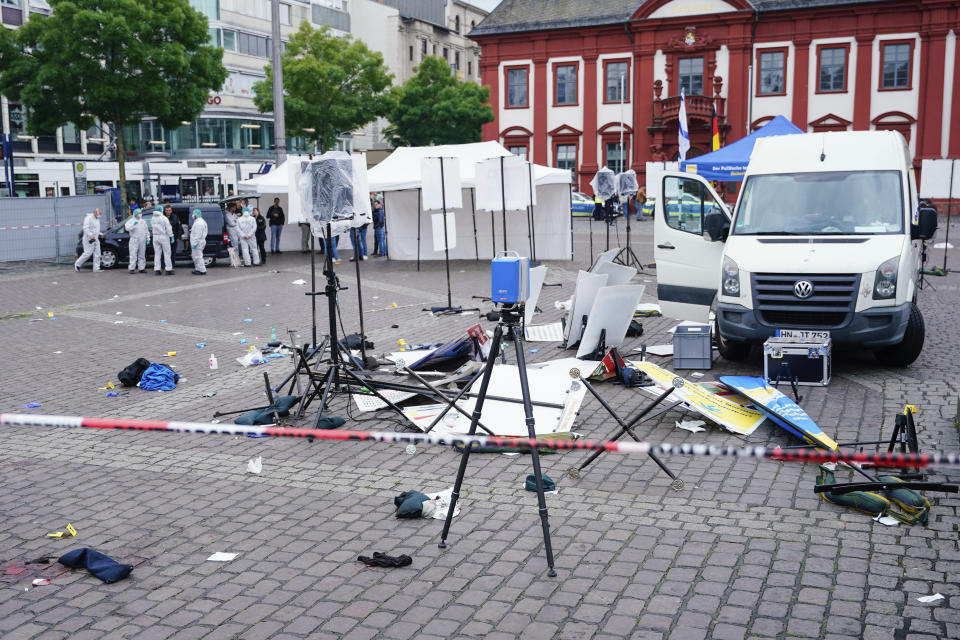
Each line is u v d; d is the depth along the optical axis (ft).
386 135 186.60
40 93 96.43
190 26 102.22
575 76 163.53
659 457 22.84
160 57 97.40
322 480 21.93
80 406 29.89
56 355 39.06
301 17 227.61
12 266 81.30
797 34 149.48
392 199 80.33
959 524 18.02
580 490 20.66
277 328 45.09
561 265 74.69
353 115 151.74
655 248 38.40
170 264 73.36
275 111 84.74
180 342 41.65
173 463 23.57
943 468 21.38
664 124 156.04
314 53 153.07
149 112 101.35
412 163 76.07
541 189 77.66
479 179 53.26
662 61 157.17
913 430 20.13
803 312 30.96
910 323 31.45
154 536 18.61
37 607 15.47
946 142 144.15
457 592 15.65
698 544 17.42
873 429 24.89
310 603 15.39
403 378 29.91
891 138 34.37
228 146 202.28
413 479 21.79
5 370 36.04
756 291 31.53
